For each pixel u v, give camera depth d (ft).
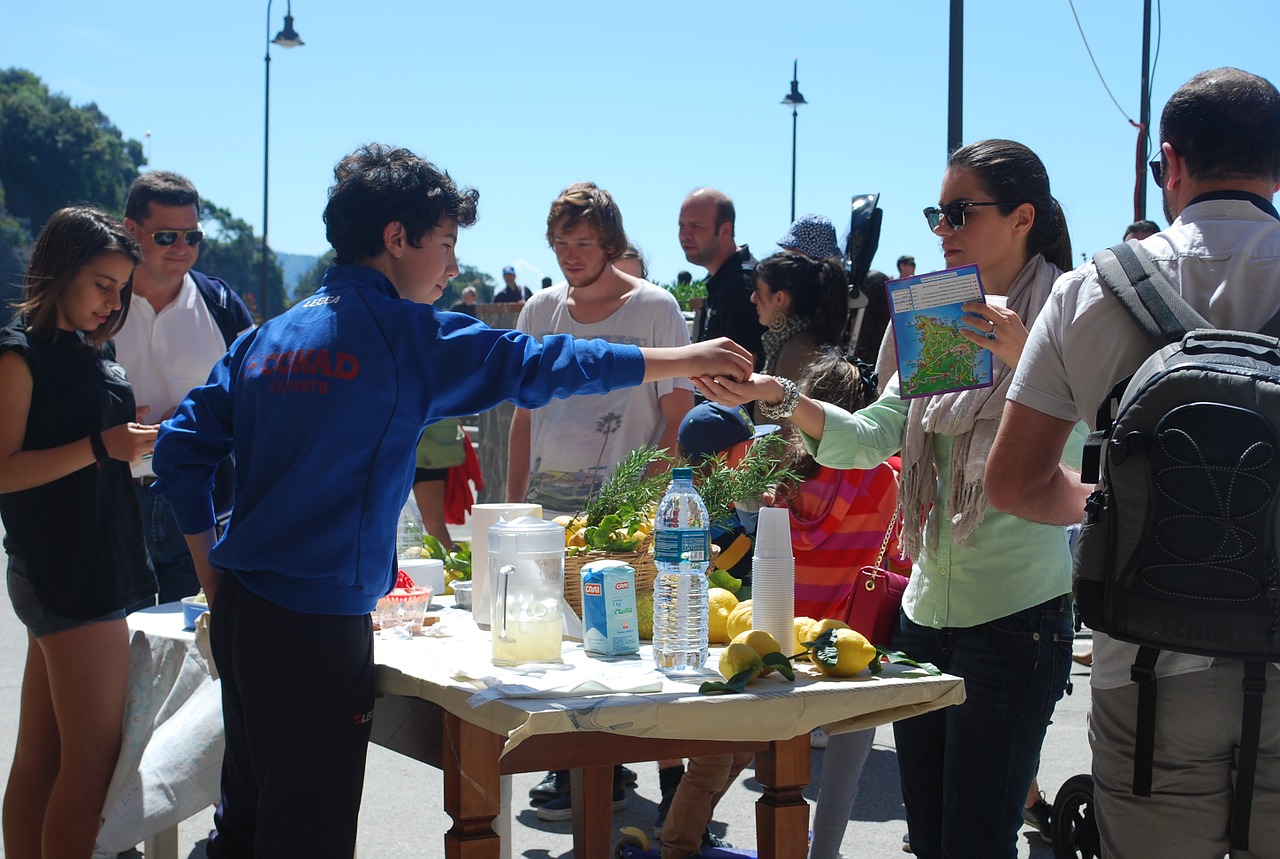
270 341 8.02
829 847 10.24
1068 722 18.51
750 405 14.76
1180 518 5.94
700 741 7.75
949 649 8.93
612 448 13.79
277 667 7.51
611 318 13.97
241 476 7.99
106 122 263.90
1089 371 6.83
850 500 11.40
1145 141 35.27
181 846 13.53
